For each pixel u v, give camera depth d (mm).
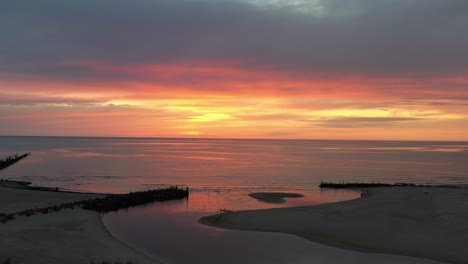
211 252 25109
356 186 61312
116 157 130250
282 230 30844
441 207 36281
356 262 23234
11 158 106688
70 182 65500
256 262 23109
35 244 23891
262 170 90125
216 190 57156
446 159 133125
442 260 23672
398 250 25547
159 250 25375
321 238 28469
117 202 41375
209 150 198625
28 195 45688
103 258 22312
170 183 65875
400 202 40188
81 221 31688
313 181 70250
